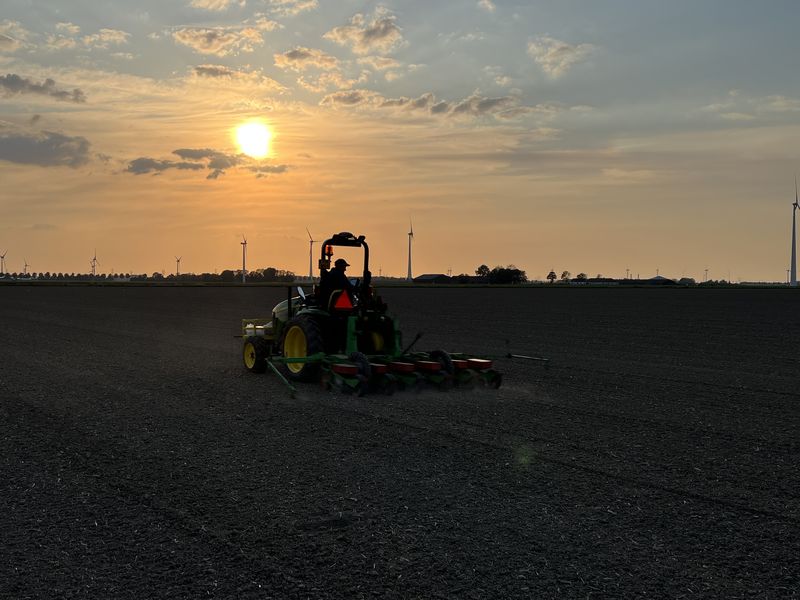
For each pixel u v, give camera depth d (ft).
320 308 38.19
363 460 22.35
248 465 21.79
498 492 19.33
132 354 50.39
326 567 14.61
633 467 21.84
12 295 178.91
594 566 14.71
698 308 126.41
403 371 34.50
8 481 20.20
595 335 69.21
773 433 26.66
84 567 14.62
